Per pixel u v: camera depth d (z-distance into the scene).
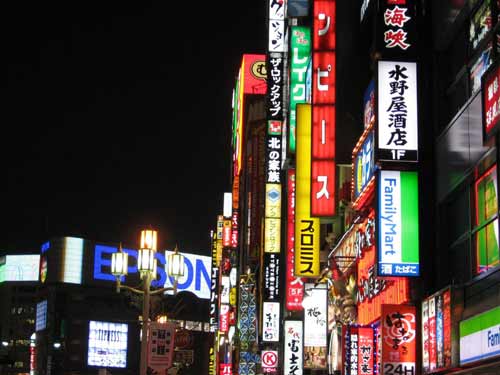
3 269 169.88
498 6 18.02
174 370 26.55
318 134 28.14
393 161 21.55
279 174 44.00
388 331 21.50
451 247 21.19
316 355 32.81
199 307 153.88
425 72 22.33
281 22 43.59
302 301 33.84
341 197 31.16
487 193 18.67
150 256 24.78
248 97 77.50
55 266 145.25
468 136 19.28
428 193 21.66
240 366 56.62
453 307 18.84
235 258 74.38
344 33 29.42
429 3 22.77
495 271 17.20
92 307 142.38
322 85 28.36
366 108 27.44
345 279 31.62
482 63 19.38
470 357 17.69
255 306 57.47
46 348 139.50
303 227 31.03
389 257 21.33
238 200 77.62
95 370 137.25
